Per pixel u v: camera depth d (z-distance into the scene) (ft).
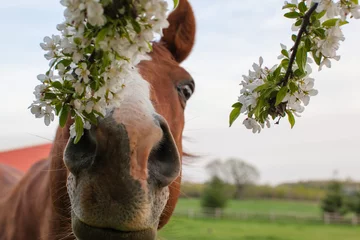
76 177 5.36
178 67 8.06
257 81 5.45
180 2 9.53
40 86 4.69
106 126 5.10
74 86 4.55
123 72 4.54
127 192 5.10
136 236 5.39
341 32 4.86
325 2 4.63
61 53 4.65
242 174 170.30
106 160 5.10
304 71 5.11
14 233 8.98
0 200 10.35
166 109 7.30
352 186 131.54
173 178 5.66
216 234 63.16
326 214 102.99
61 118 4.74
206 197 113.09
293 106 5.35
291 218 99.09
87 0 4.09
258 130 5.56
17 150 16.97
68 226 7.97
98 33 4.25
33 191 8.92
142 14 4.31
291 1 5.04
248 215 98.68
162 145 5.71
